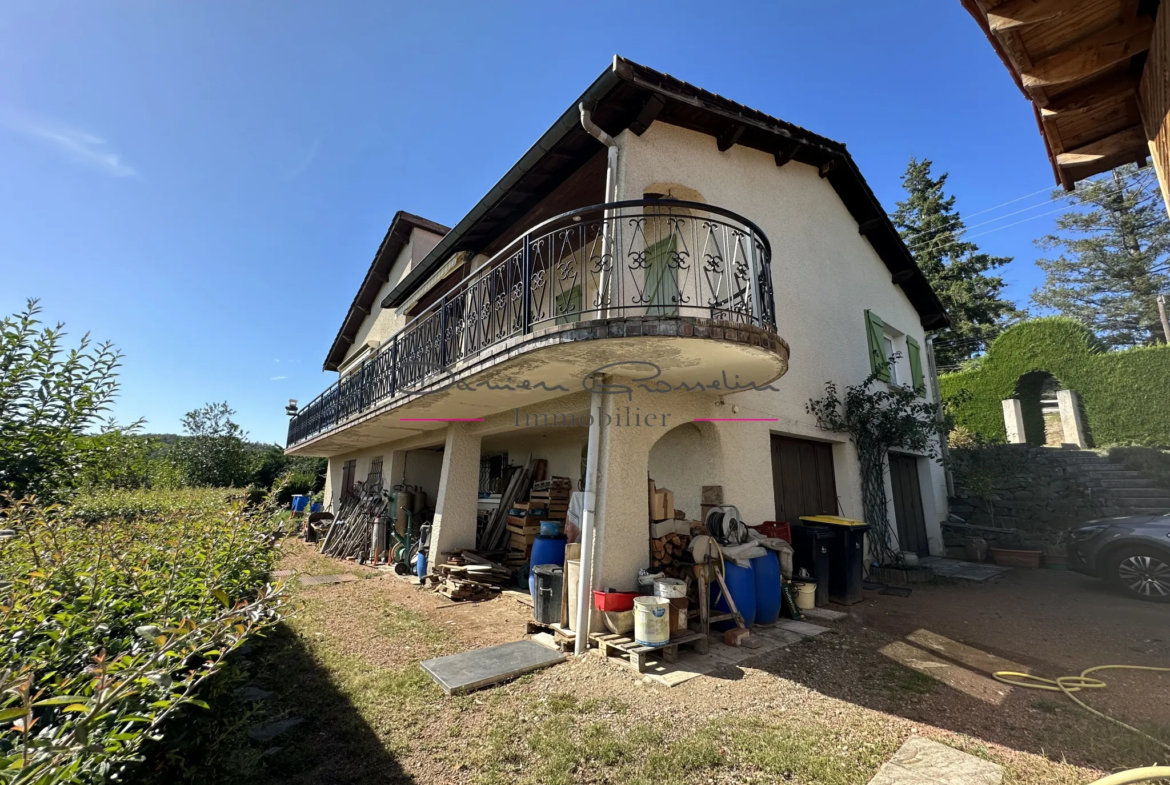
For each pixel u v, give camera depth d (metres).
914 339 11.70
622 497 5.06
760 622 5.54
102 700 1.24
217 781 2.13
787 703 3.63
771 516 6.68
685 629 4.75
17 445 3.91
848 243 9.73
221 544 3.06
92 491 5.85
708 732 3.20
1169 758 2.89
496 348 4.77
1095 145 2.92
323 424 12.05
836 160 8.88
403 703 3.64
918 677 4.11
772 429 7.03
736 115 6.41
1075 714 3.46
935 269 25.75
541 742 3.10
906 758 2.92
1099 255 24.56
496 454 11.73
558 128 5.48
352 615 6.06
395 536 9.85
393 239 14.86
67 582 2.10
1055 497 10.07
